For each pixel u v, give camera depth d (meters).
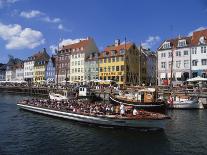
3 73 161.88
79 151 21.98
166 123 32.66
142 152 21.81
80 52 101.75
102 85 81.06
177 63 71.19
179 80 70.44
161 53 74.56
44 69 122.69
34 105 41.97
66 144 23.97
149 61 98.31
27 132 28.64
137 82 88.94
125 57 85.06
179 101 46.03
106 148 22.80
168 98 47.81
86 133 27.84
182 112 42.50
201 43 67.19
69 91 65.19
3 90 106.88
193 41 69.69
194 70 68.19
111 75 88.69
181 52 70.62
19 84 111.00
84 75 99.44
